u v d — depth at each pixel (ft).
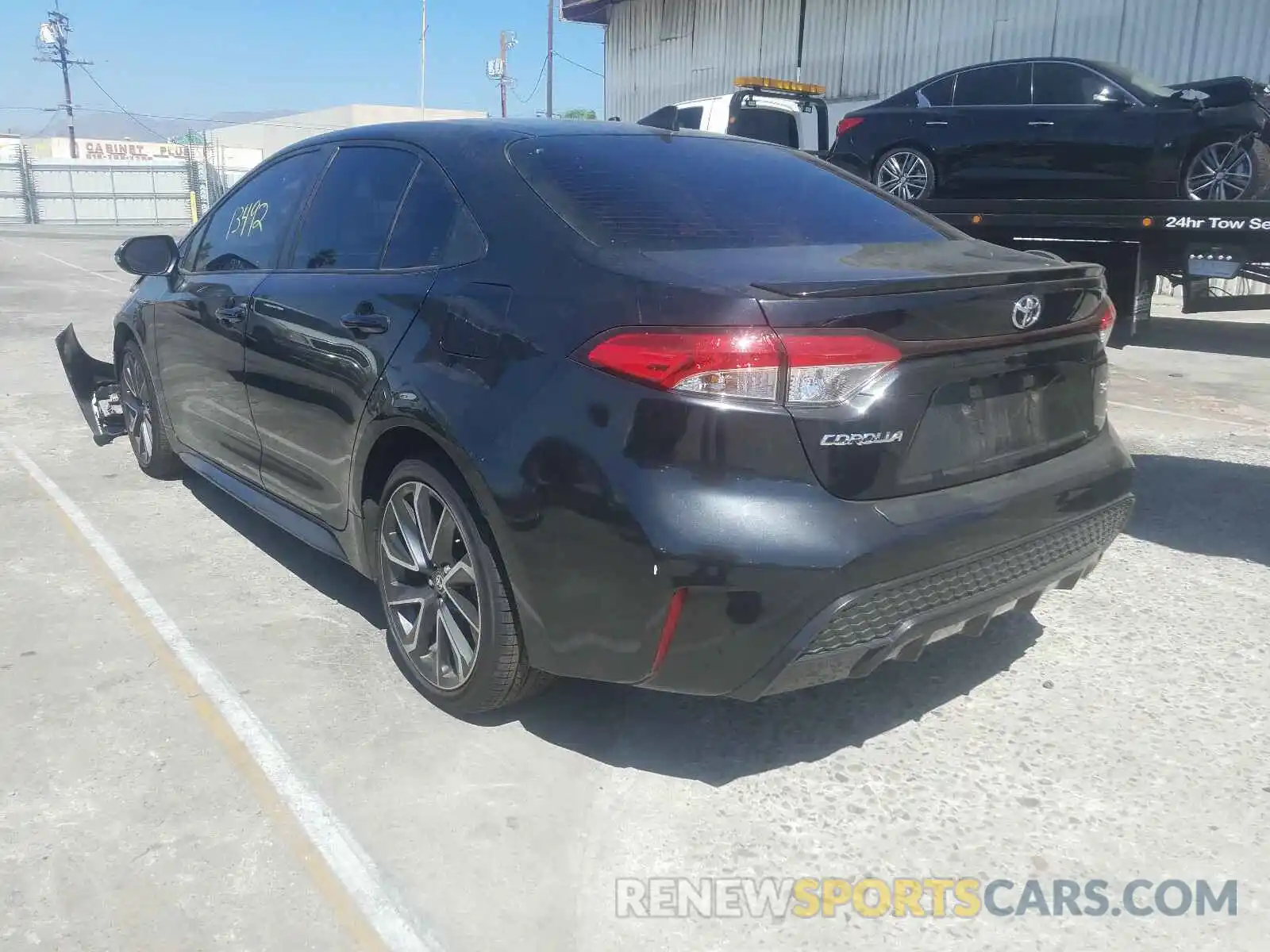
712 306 7.77
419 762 9.33
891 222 10.93
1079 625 12.42
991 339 8.59
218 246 14.57
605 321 8.29
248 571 13.79
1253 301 26.11
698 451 7.75
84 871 7.85
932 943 7.32
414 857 8.07
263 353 12.26
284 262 12.64
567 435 8.27
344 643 11.68
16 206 160.04
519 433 8.55
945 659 11.50
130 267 15.15
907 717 10.27
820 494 7.84
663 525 7.76
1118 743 9.83
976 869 8.08
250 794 8.81
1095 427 10.14
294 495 12.38
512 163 10.18
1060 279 9.11
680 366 7.76
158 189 165.78
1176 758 9.60
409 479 10.02
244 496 13.84
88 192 161.48
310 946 7.14
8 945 7.10
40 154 282.97
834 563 7.68
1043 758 9.58
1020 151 27.99
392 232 10.96
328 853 8.09
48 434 21.35
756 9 66.54
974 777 9.27
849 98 61.05
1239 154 24.56
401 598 10.52
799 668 7.95
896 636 8.25
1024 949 7.28
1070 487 9.33
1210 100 24.99
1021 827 8.59
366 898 7.61
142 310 16.24
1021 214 26.66
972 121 28.76
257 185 14.17
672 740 9.80
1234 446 20.72
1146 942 7.35
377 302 10.39
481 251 9.68
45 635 11.78
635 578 7.95
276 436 12.35
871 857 8.21
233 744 9.56
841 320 7.73
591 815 8.64
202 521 15.83
